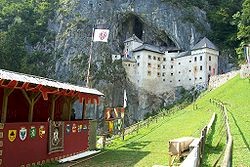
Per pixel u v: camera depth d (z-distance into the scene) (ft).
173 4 474.08
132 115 423.64
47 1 539.70
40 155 59.82
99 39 138.82
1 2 564.71
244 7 336.08
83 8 483.10
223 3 507.71
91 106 300.40
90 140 83.82
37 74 450.71
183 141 51.42
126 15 477.36
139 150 77.00
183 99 398.83
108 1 483.10
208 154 54.39
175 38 457.27
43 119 66.95
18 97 60.18
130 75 440.86
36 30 495.82
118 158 68.13
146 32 486.38
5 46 467.11
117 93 426.10
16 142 53.42
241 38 383.24
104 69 430.20
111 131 108.58
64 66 445.37
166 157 63.05
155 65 444.14
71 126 73.10
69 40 459.73
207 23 484.33
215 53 418.10
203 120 113.09
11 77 50.72
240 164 43.96
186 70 426.10
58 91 61.46
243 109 124.77
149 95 434.71
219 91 233.35
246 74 238.27
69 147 71.72
